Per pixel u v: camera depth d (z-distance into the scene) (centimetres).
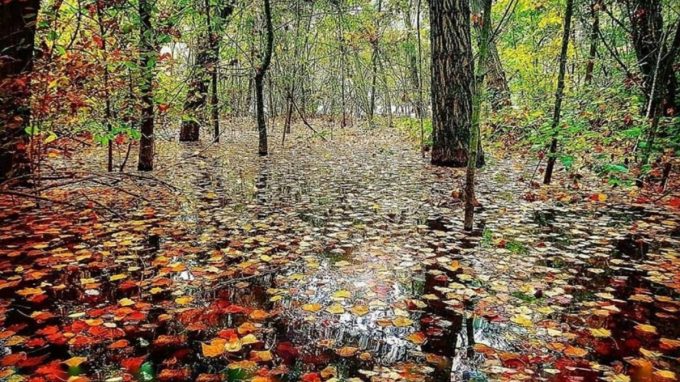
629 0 805
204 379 212
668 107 727
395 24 1784
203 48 938
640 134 634
